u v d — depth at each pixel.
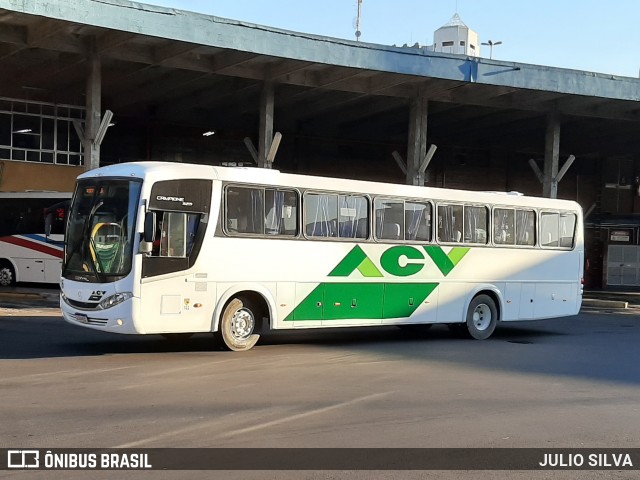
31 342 13.29
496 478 6.18
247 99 29.88
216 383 9.85
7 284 24.88
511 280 16.94
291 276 13.38
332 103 29.36
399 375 10.96
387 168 36.88
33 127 28.92
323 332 16.95
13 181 28.39
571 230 18.20
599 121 32.53
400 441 7.20
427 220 15.57
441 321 15.70
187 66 23.45
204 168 12.45
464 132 35.19
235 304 12.80
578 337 17.42
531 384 10.57
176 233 11.95
